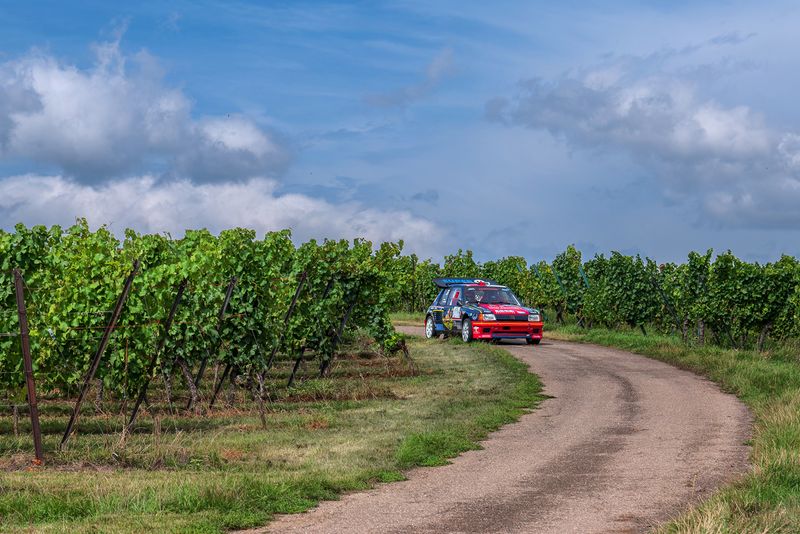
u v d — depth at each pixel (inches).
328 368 790.5
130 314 551.2
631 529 295.7
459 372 801.6
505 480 380.8
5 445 439.8
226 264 639.8
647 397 658.2
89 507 308.3
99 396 608.7
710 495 344.8
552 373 795.4
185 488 327.6
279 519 310.2
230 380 635.5
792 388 648.4
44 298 561.6
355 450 435.5
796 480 347.3
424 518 311.1
